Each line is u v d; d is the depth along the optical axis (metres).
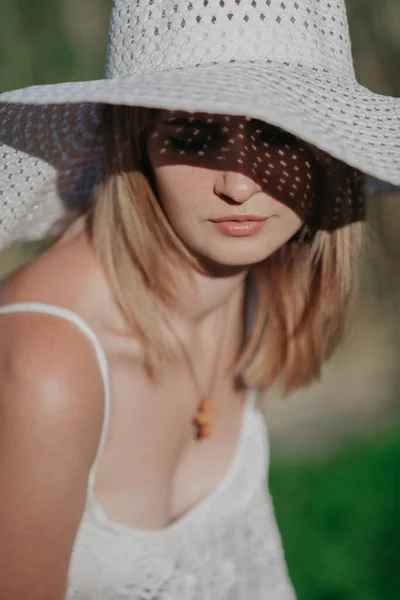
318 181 2.12
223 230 1.83
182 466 2.33
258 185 1.81
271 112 1.62
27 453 1.63
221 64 1.84
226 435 2.46
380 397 8.27
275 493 5.77
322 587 4.75
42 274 1.86
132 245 1.93
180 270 2.04
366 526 5.08
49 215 2.31
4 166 2.17
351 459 6.14
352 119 1.83
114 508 2.10
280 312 2.43
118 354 1.97
